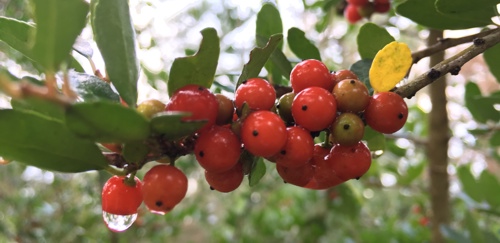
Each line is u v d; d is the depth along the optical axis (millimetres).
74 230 279
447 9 91
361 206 271
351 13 168
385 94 76
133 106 66
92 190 287
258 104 72
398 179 237
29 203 281
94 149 65
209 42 66
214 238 333
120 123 55
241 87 73
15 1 175
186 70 69
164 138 62
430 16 102
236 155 69
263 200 328
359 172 79
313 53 124
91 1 71
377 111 75
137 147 63
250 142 68
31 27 81
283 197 317
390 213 333
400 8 102
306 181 81
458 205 255
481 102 159
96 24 66
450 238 161
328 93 74
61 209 299
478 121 164
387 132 77
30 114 59
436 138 184
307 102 72
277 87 109
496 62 124
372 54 109
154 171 67
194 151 69
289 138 72
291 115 77
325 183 84
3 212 285
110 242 267
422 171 232
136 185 75
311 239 287
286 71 113
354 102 75
